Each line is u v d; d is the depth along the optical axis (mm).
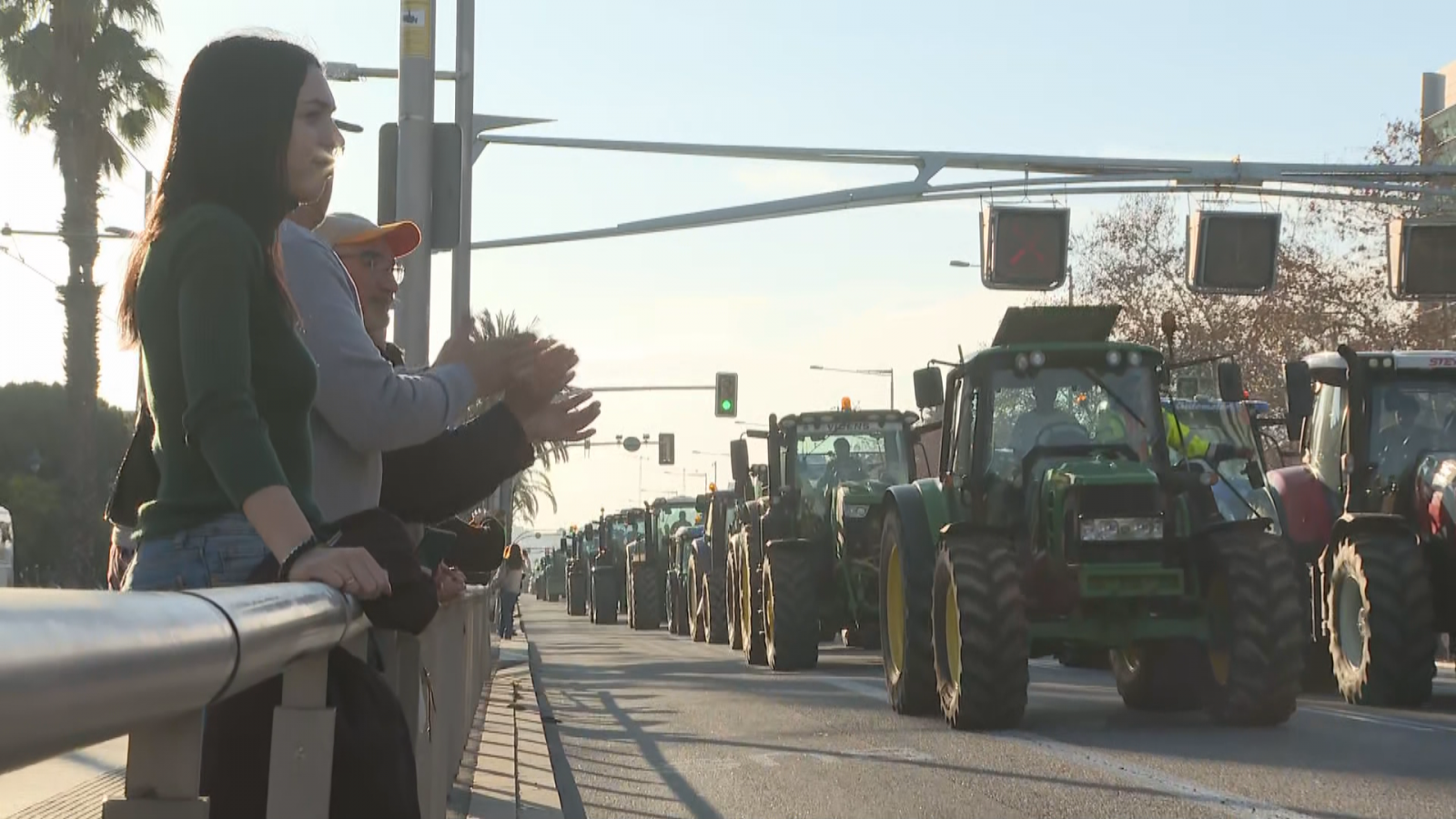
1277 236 20516
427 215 11508
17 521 43875
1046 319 11125
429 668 4770
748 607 19953
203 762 2129
